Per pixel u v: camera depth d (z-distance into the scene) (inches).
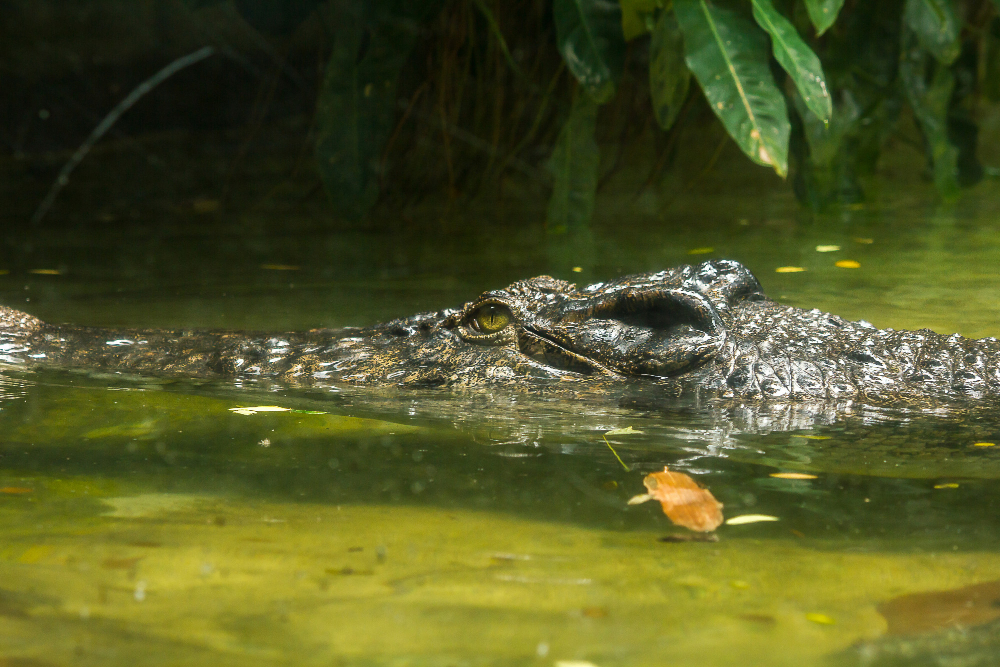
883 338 261.7
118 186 815.1
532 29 657.0
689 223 593.3
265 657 119.0
